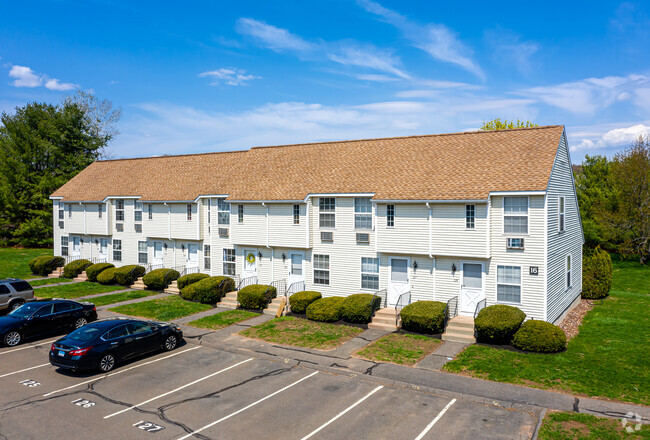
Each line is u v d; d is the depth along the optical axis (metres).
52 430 11.94
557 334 17.30
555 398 13.36
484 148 23.75
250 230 27.69
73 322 21.64
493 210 20.41
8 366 17.06
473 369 15.77
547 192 19.52
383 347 18.36
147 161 40.19
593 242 45.09
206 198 31.38
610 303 26.92
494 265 20.48
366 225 24.11
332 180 25.67
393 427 11.97
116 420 12.52
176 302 27.33
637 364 15.91
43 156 58.09
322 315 22.20
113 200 36.84
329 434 11.62
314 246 25.69
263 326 21.88
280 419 12.51
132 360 17.72
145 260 35.09
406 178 23.34
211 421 12.43
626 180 43.03
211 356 18.16
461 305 21.31
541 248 19.44
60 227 41.38
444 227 21.14
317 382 15.22
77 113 62.03
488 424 12.05
